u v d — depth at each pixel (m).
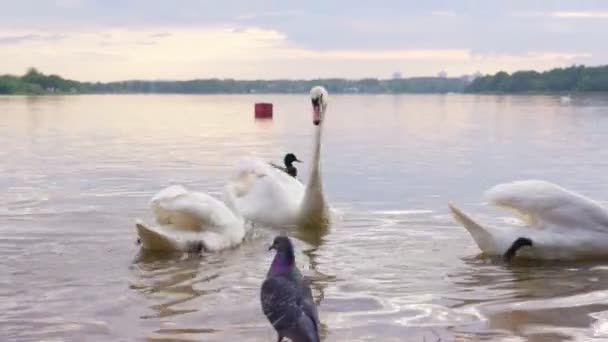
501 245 10.55
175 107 81.44
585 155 24.70
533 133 35.81
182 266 10.08
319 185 12.78
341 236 12.06
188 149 27.19
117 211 13.88
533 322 7.70
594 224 10.56
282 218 12.98
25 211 13.84
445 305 8.29
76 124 43.97
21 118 50.31
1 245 11.09
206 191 16.72
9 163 22.00
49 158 23.55
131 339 7.17
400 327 7.52
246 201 13.59
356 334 7.30
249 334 7.30
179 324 7.61
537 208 10.62
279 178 14.49
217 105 91.31
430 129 40.09
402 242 11.55
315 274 9.62
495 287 9.05
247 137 33.72
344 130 39.38
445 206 14.64
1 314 7.92
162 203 11.05
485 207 14.45
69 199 15.28
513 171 20.27
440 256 10.66
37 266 9.91
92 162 22.41
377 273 9.69
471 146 28.52
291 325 6.25
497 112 62.59
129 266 10.03
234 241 11.40
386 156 24.50
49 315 7.90
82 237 11.67
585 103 84.12
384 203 15.03
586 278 9.51
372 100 130.75
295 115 60.00
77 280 9.28
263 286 6.53
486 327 7.54
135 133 36.34
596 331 7.41
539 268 10.04
